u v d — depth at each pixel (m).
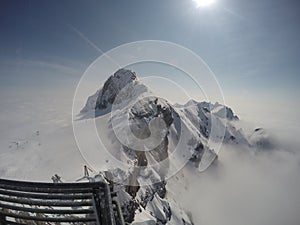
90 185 5.74
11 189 5.79
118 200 6.50
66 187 5.67
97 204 5.67
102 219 5.52
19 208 5.79
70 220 5.67
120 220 5.96
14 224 5.85
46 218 5.70
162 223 78.00
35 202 5.70
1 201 6.44
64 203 5.71
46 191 5.63
